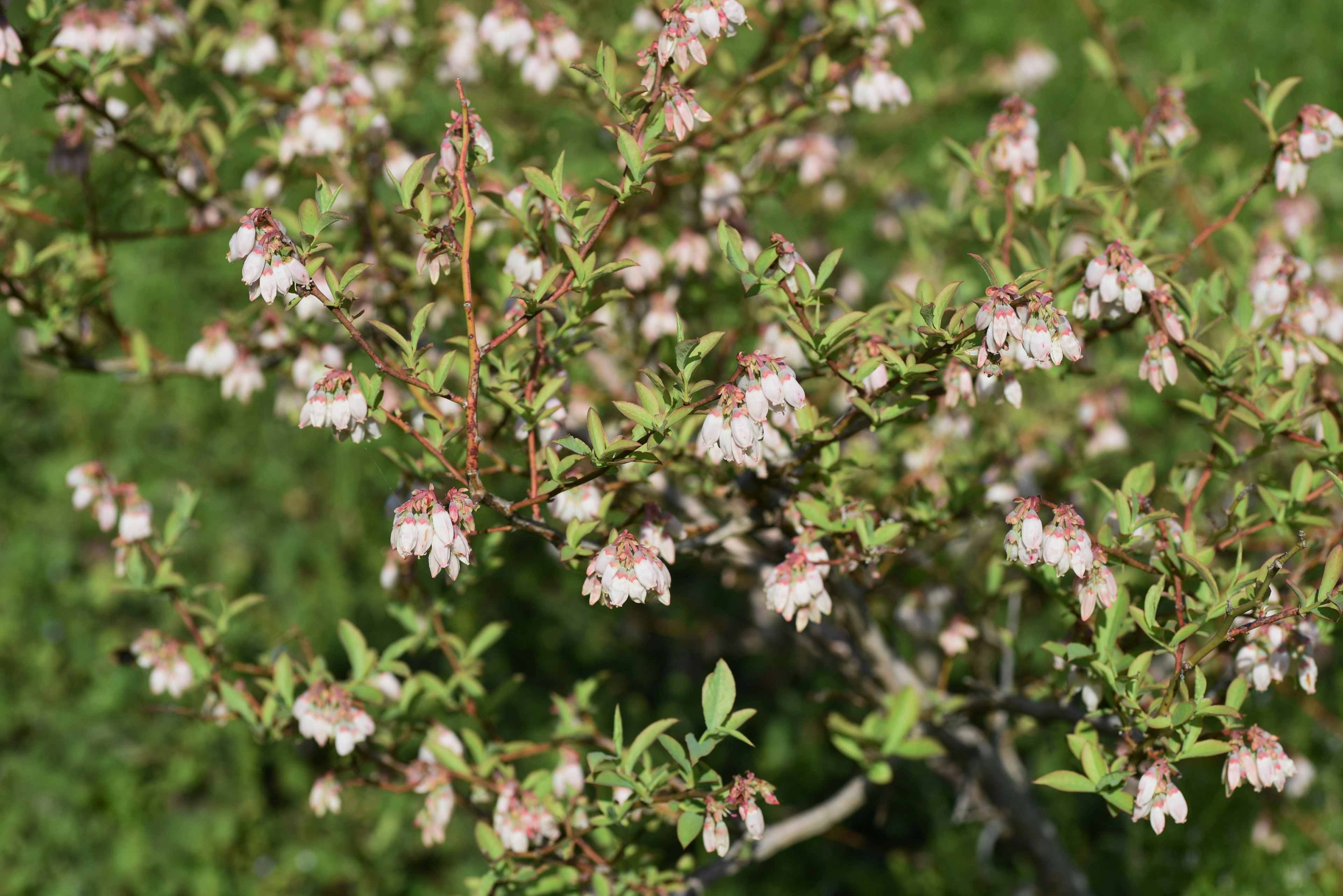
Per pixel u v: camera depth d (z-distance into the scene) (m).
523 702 6.88
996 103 8.49
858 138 7.23
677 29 2.50
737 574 4.52
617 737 2.67
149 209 4.90
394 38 4.59
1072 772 2.60
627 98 2.60
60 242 3.91
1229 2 10.11
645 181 2.63
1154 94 5.79
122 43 3.82
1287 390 3.11
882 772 3.63
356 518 7.42
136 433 7.85
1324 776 5.12
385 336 3.72
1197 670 2.48
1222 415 3.03
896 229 6.81
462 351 3.97
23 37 3.32
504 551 6.82
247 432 7.85
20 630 7.25
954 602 4.17
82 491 3.48
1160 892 5.13
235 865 6.59
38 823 6.66
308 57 4.40
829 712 6.55
